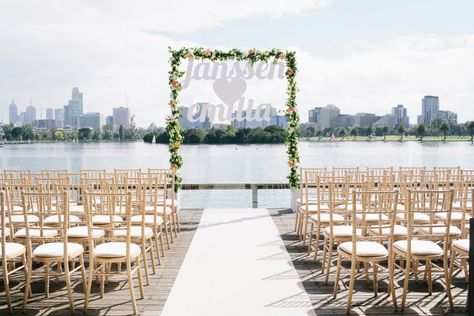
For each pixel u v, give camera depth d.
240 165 28.27
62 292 4.19
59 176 5.91
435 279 4.48
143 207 4.29
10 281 4.51
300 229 6.17
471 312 3.30
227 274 4.67
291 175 8.45
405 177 6.02
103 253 3.70
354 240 3.67
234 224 7.21
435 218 5.05
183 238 6.28
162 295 4.08
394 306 3.71
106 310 3.75
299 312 3.69
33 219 5.08
